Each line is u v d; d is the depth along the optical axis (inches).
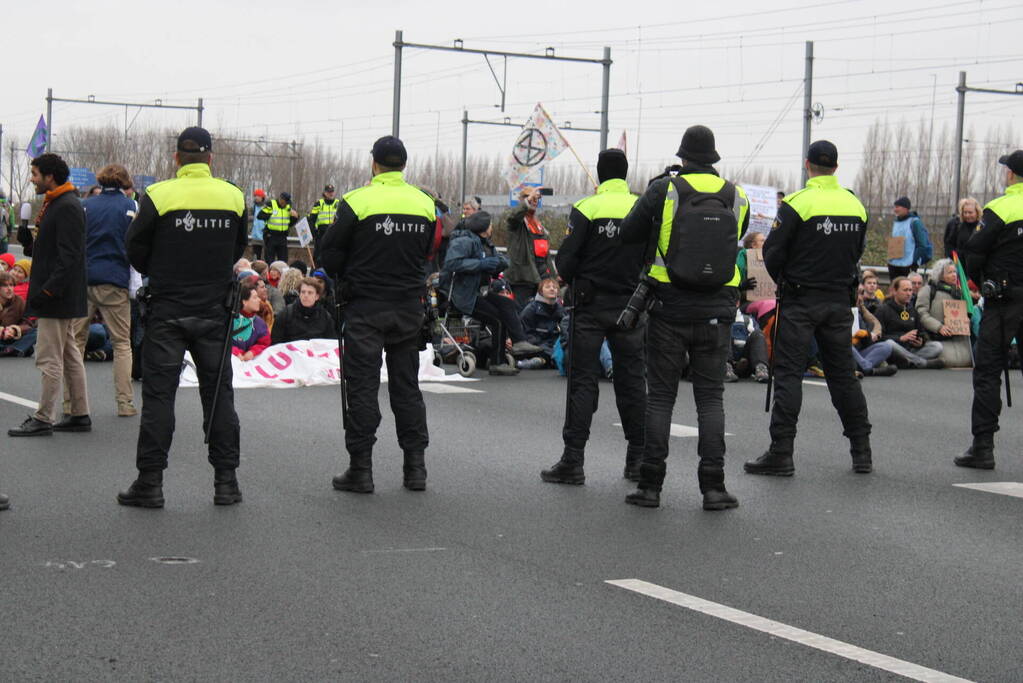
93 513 278.7
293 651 191.3
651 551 257.3
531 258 625.6
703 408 299.6
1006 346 361.4
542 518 285.7
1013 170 359.6
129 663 184.2
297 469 336.5
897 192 2962.6
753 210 762.8
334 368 527.5
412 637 199.2
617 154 326.0
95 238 407.2
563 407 470.9
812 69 1441.9
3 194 1003.9
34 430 374.6
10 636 194.5
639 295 295.7
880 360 608.7
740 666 189.2
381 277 305.7
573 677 182.7
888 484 336.2
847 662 192.2
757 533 275.6
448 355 592.1
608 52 1432.1
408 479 314.7
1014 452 391.9
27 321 584.7
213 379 291.1
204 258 288.7
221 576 231.1
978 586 237.0
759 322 571.5
